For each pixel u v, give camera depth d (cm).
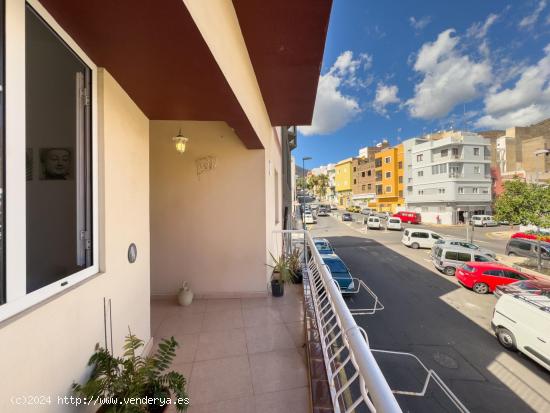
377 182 3916
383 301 852
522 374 505
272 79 293
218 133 393
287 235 820
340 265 910
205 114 231
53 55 128
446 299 870
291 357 243
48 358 111
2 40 90
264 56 247
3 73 90
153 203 392
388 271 1206
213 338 277
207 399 193
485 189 2720
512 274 902
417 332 664
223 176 393
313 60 256
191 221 393
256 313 337
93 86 150
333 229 2648
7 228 92
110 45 132
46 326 110
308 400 192
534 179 2589
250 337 279
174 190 392
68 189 141
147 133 230
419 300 862
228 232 394
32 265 121
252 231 395
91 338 143
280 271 410
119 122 177
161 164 392
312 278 264
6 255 92
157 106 212
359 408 333
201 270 393
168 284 391
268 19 200
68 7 103
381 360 547
